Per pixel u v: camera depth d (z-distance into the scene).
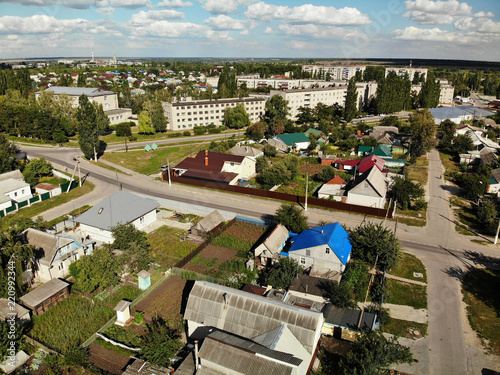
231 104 128.75
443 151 97.12
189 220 55.81
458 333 31.95
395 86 144.25
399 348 26.31
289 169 73.62
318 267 39.59
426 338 31.31
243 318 28.66
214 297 30.30
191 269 42.00
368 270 40.25
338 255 38.12
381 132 105.44
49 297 34.59
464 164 83.81
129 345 30.38
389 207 55.53
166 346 27.95
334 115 139.12
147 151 94.62
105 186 70.00
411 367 28.22
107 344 30.36
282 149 97.69
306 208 59.59
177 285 38.84
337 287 33.50
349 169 79.56
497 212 56.34
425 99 153.88
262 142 104.12
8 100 108.38
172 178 73.44
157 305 35.44
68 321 33.22
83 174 76.44
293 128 113.06
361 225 53.12
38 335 31.38
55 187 65.56
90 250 44.41
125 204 52.00
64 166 80.75
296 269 37.38
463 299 36.66
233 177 71.19
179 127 121.25
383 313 33.31
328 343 30.45
